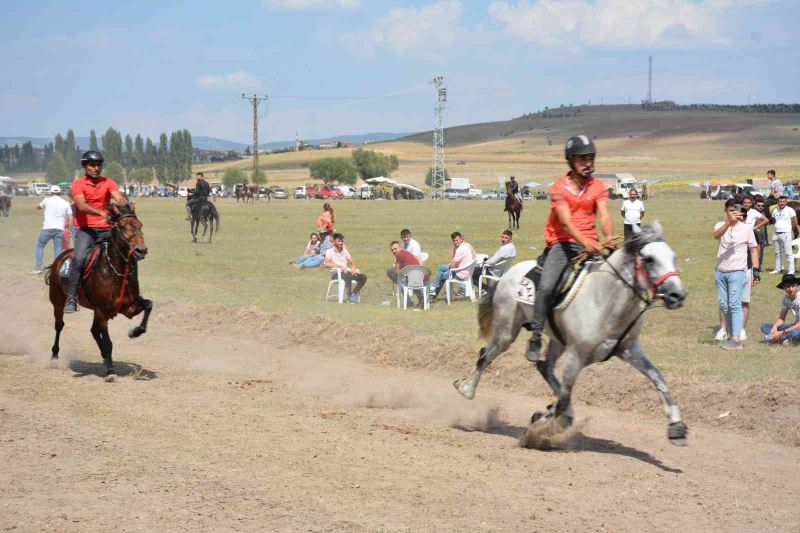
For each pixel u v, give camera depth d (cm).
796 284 1352
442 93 11419
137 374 1247
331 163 16375
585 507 682
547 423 870
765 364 1159
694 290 1997
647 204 6988
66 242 2381
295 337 1552
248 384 1202
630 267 816
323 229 2775
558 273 872
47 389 1138
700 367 1140
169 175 19300
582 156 859
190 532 613
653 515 668
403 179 19162
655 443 905
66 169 15700
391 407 1091
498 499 695
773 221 2175
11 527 624
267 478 741
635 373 1112
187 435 893
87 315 1891
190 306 1811
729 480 770
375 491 708
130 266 1203
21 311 1927
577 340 852
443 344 1348
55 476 745
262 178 16012
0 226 4500
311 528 620
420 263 1930
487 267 2012
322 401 1101
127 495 694
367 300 2081
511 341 966
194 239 3609
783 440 908
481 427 987
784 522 657
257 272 2575
